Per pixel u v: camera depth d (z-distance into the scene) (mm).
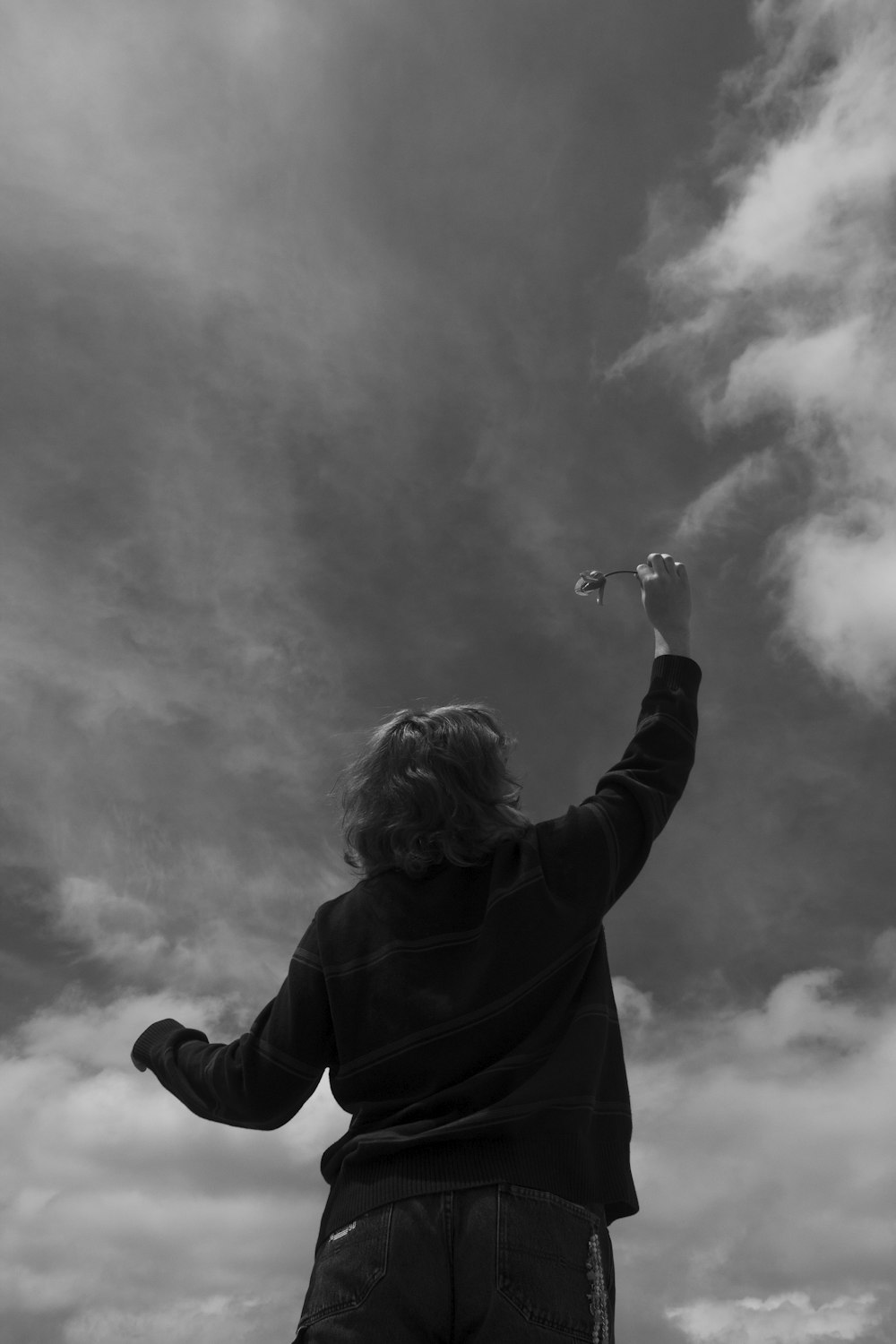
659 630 2365
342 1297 1687
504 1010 1854
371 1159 1785
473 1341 1619
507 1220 1666
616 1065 1928
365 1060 1897
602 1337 1655
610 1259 1770
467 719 2225
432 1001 1885
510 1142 1736
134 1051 2242
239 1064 1992
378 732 2252
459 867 2043
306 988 2004
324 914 2096
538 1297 1621
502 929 1909
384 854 2119
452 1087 1808
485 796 2115
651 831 2051
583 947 1943
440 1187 1702
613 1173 1829
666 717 2203
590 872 1965
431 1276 1652
